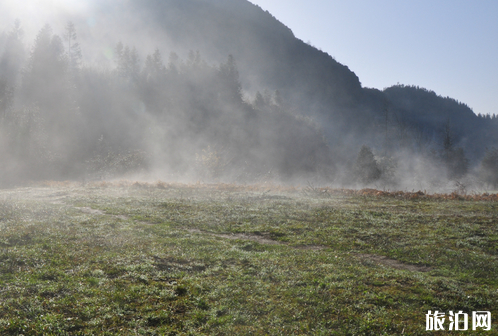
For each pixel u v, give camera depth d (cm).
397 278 1369
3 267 1240
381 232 2142
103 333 892
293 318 1030
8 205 2355
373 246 1888
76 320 940
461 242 1914
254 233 2158
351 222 2398
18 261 1316
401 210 2867
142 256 1507
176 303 1091
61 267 1316
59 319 928
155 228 2109
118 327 932
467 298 1194
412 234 2097
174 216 2533
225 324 981
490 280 1406
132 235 1881
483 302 1175
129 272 1315
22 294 1052
